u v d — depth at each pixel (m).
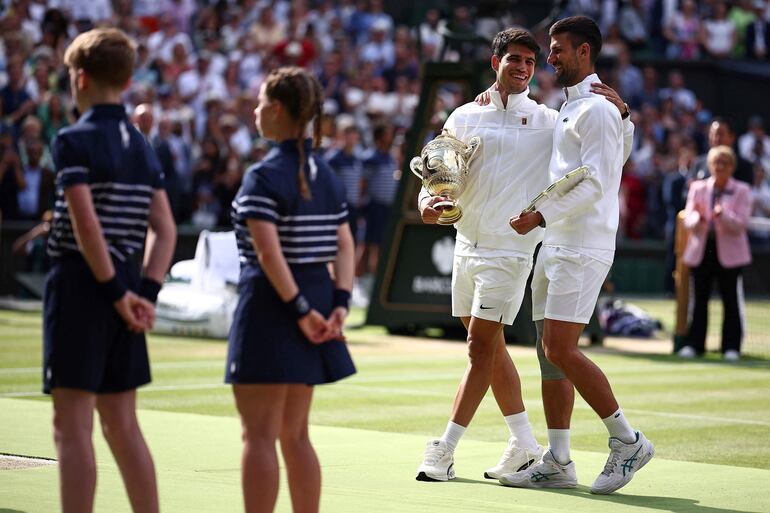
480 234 20.80
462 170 20.53
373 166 62.41
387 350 42.72
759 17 92.75
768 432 27.31
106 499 18.17
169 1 79.88
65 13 75.62
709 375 38.22
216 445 23.56
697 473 22.19
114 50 14.79
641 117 78.81
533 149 20.80
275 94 14.84
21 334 44.50
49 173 60.16
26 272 58.47
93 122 14.68
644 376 37.62
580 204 19.36
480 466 22.38
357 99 74.06
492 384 21.25
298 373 14.59
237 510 17.67
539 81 73.38
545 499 19.50
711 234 43.28
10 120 62.41
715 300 71.88
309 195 14.88
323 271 15.09
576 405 31.12
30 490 18.70
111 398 14.94
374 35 79.56
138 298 14.66
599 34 20.22
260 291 14.74
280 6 82.44
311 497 15.16
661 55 92.00
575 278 19.73
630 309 52.12
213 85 72.06
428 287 47.22
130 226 14.84
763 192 76.50
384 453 23.33
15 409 27.38
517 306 20.98
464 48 47.75
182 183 63.53
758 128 78.88
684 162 59.25
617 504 19.20
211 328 45.12
